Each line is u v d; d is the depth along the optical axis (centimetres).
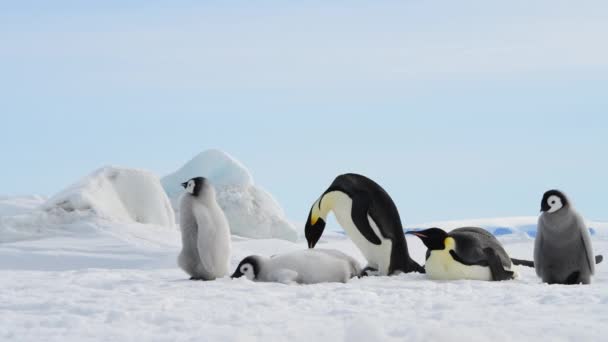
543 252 803
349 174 930
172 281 699
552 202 784
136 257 1225
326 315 449
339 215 916
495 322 381
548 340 327
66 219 1512
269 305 503
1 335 387
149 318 439
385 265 905
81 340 368
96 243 1343
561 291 596
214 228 722
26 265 1187
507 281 795
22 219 1488
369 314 445
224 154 2366
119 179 1731
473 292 595
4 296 563
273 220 2211
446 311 450
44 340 370
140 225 1564
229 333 360
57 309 488
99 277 747
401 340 282
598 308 462
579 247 788
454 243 791
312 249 779
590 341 326
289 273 691
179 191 2333
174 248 1316
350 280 757
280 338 350
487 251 800
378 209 896
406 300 534
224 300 529
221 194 2212
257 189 2339
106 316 445
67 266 1183
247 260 726
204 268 724
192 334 375
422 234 805
